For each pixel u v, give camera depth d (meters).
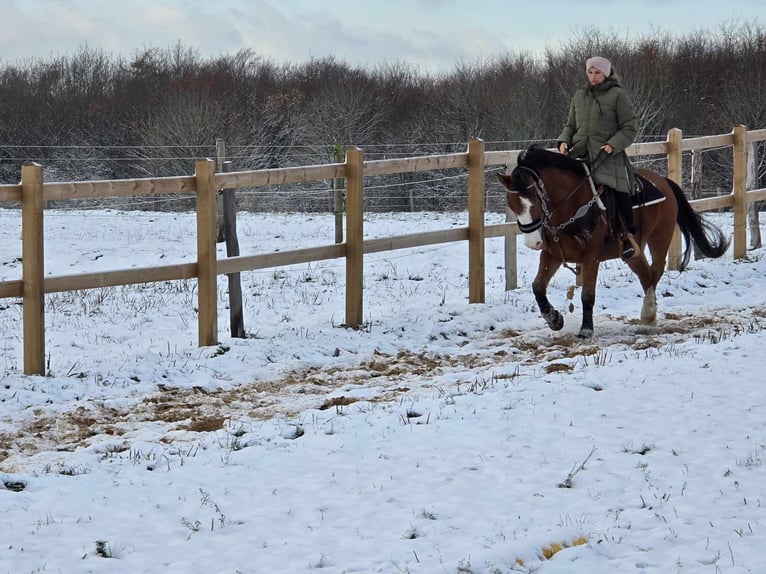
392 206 35.91
